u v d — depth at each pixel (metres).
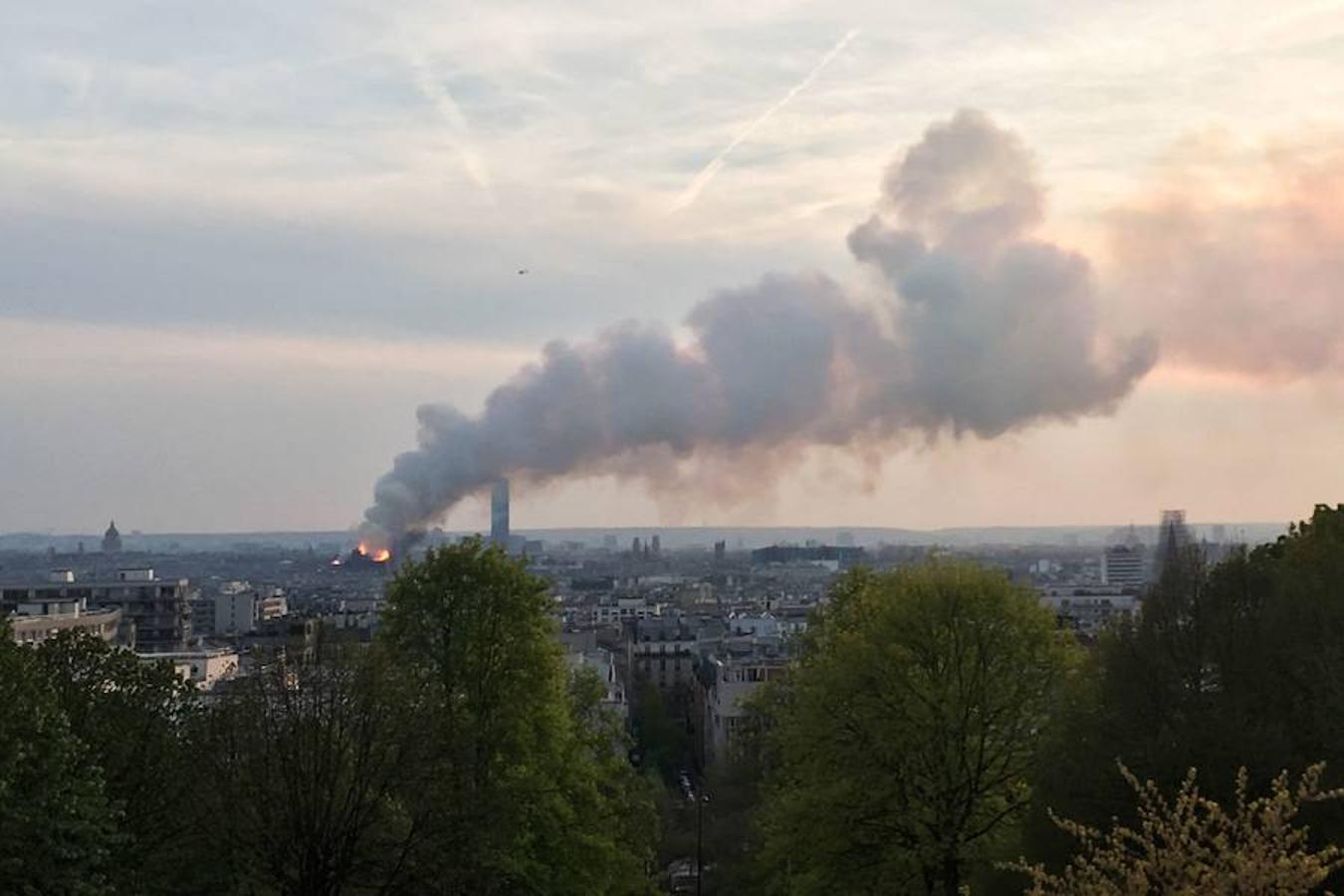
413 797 57.44
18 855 42.44
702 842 112.12
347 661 59.53
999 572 66.31
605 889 65.75
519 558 69.19
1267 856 23.14
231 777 55.22
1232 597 50.88
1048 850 48.47
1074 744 50.47
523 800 61.97
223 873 54.12
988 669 62.25
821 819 61.41
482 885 58.09
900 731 61.19
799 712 65.75
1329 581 49.25
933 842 60.38
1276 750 44.56
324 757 55.97
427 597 66.94
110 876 48.34
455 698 64.19
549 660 66.56
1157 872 24.39
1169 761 45.59
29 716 45.19
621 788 72.69
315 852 54.69
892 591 66.38
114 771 52.47
